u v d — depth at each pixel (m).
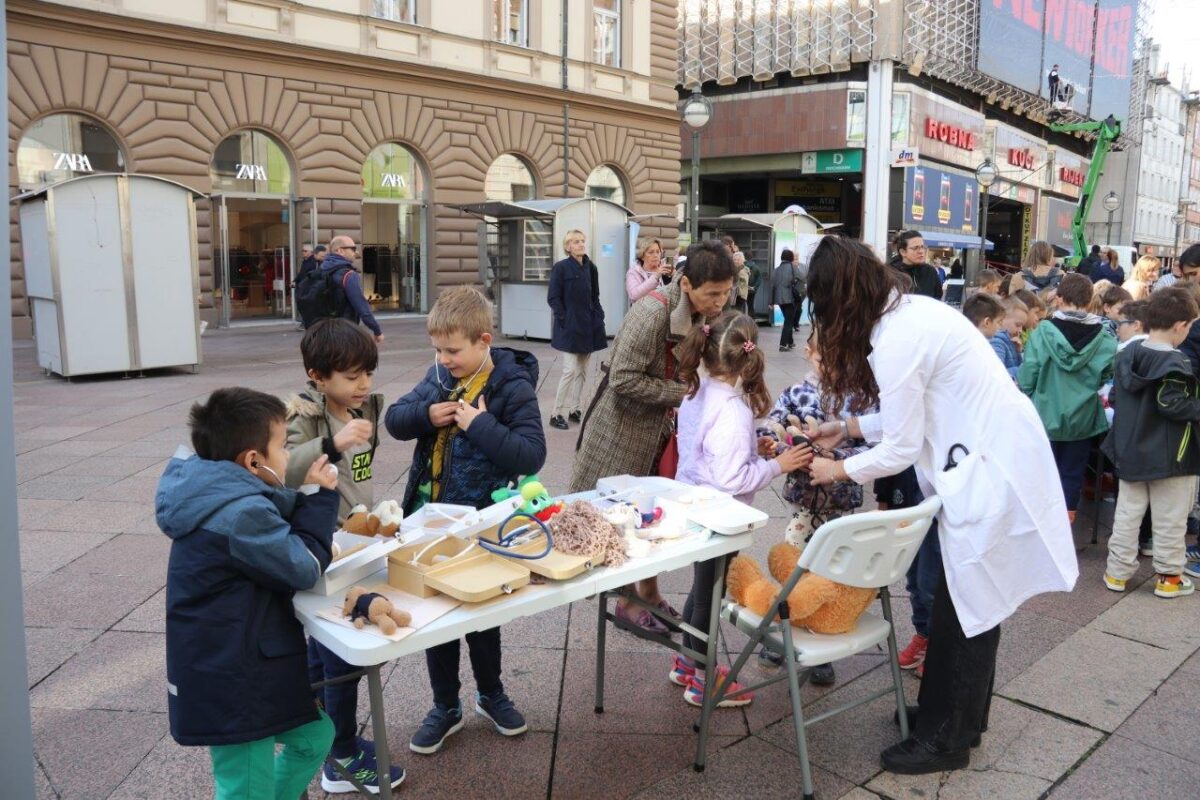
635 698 3.32
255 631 2.03
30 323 13.72
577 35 20.55
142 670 3.46
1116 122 18.20
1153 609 4.20
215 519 1.97
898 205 28.91
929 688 2.89
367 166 17.92
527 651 3.70
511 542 2.44
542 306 14.77
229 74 15.48
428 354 12.95
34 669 3.46
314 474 2.12
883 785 2.82
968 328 2.75
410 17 17.88
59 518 5.29
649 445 3.46
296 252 17.12
